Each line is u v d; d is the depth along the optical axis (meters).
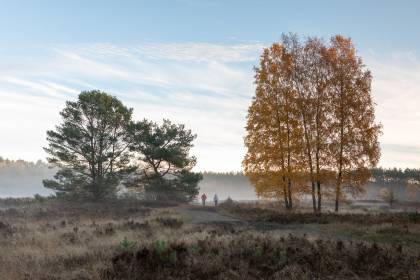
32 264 10.49
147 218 23.98
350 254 11.27
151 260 10.01
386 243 14.42
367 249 11.82
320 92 28.06
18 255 11.57
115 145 39.47
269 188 29.11
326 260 10.56
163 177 45.25
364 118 27.31
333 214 23.52
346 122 27.39
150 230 17.36
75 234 15.97
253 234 15.46
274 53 29.69
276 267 9.97
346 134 27.33
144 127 42.00
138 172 43.56
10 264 10.27
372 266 10.24
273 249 11.69
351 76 27.98
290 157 28.41
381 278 9.44
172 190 43.88
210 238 13.52
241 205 35.50
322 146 27.31
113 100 39.72
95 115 38.19
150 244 12.28
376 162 27.17
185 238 14.00
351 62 28.08
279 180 28.56
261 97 29.47
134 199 42.78
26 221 23.14
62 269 9.93
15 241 14.35
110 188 39.81
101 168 39.25
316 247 12.37
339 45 28.45
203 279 9.12
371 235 16.25
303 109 28.06
